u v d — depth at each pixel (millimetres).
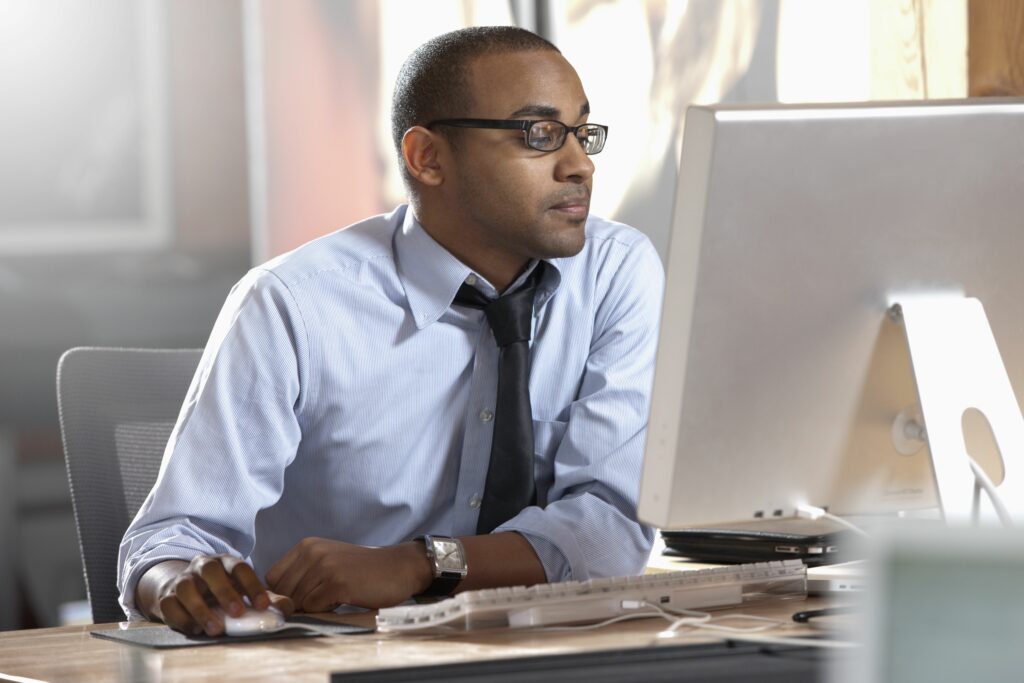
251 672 1860
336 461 3070
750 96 4836
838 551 2689
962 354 2012
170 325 7570
